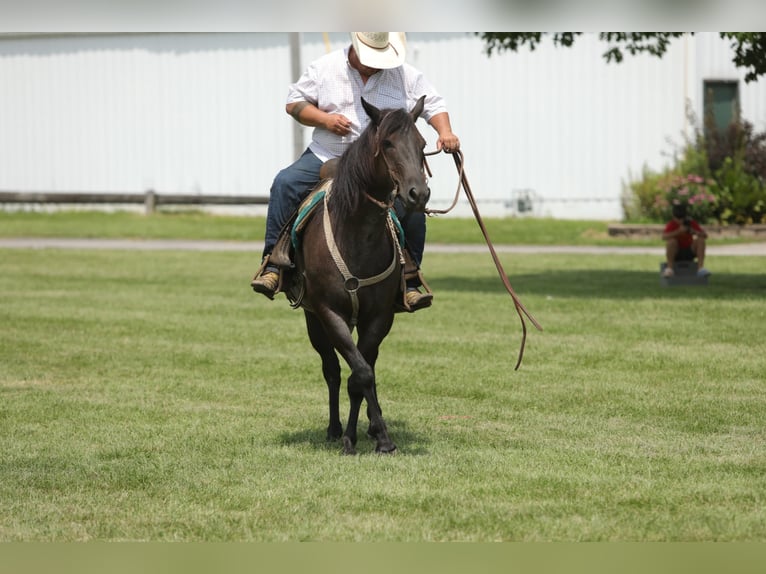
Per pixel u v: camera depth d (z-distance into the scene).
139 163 45.72
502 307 19.59
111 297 21.61
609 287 22.53
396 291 9.20
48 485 8.34
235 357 14.79
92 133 46.22
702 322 17.25
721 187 36.62
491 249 9.38
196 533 7.14
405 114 8.34
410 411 11.32
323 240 8.84
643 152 40.34
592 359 14.27
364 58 9.34
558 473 8.53
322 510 7.60
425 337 16.28
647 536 6.98
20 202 44.34
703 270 22.47
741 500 7.75
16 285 23.66
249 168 44.38
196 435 10.16
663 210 36.94
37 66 46.66
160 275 25.92
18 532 7.16
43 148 46.84
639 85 40.19
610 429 10.39
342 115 9.52
